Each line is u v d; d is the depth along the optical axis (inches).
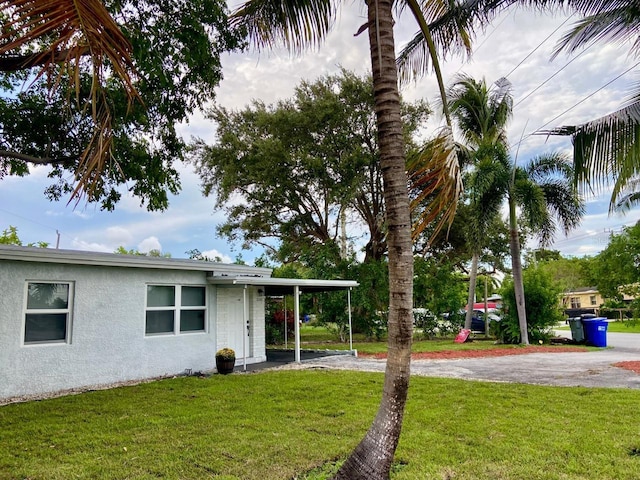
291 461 172.1
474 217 605.6
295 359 486.6
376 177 842.8
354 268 763.4
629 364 415.8
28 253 303.6
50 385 315.9
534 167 615.2
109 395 304.3
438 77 159.8
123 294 366.9
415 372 394.9
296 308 487.5
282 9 191.2
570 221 605.0
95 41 90.4
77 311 336.5
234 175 814.5
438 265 807.7
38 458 180.7
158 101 389.7
